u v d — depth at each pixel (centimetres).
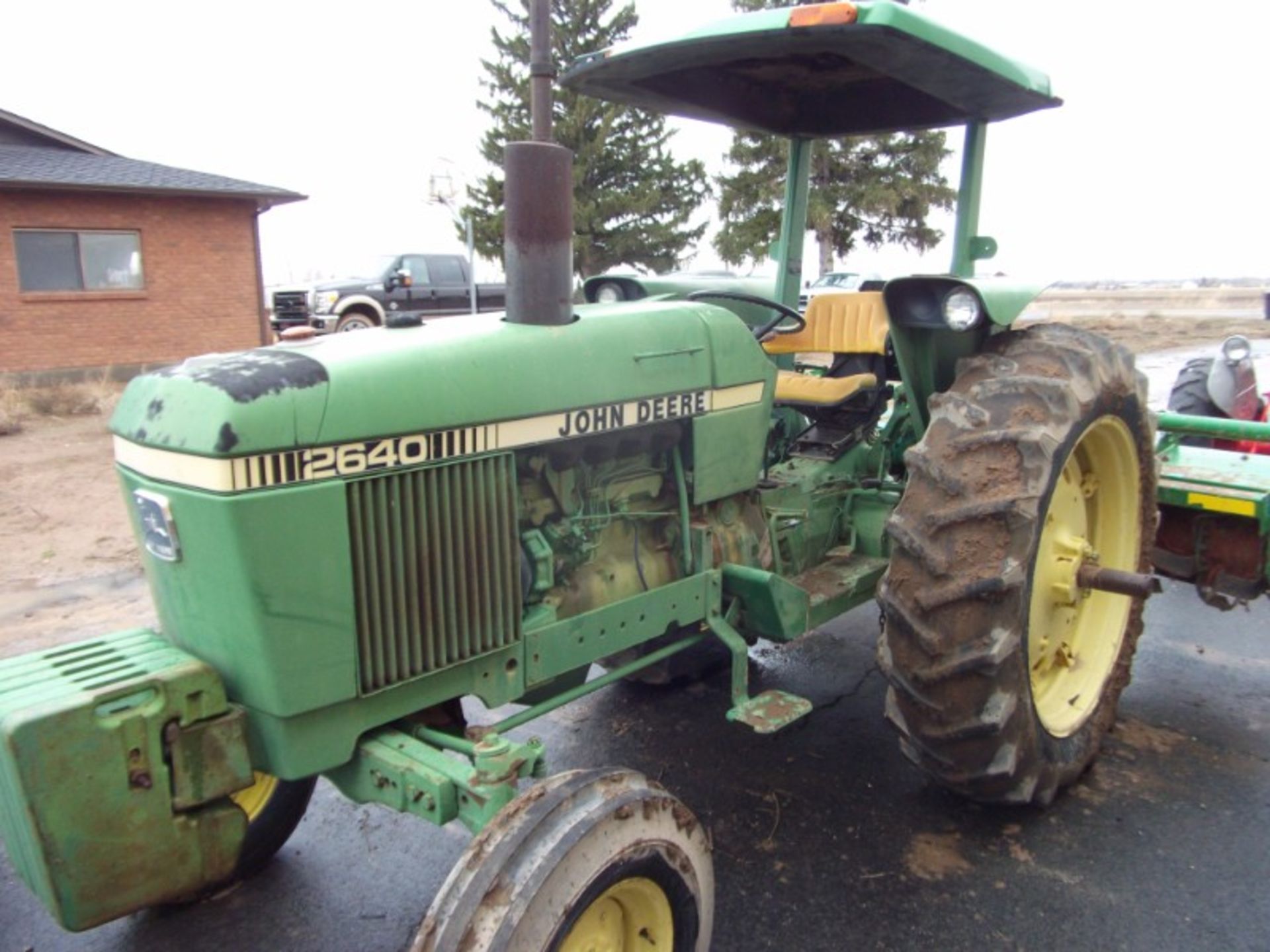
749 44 271
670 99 331
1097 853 280
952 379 333
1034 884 266
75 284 1373
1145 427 319
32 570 551
